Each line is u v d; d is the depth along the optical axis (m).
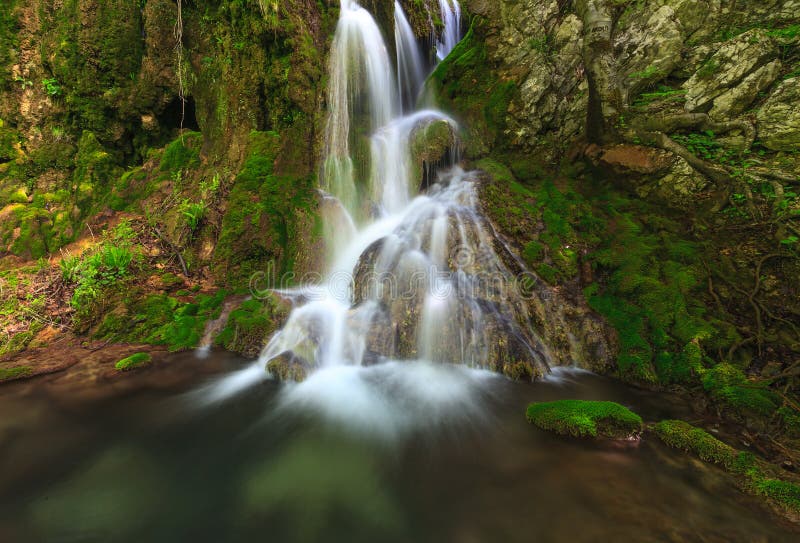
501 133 7.92
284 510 2.87
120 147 8.56
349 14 8.23
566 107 7.43
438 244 5.84
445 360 4.80
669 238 5.37
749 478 2.81
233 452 3.48
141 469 3.24
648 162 5.99
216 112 7.64
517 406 4.02
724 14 6.45
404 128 8.26
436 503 2.87
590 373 4.61
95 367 4.70
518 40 7.90
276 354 4.91
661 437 3.34
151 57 8.09
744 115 5.70
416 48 11.02
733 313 4.46
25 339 5.11
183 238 6.83
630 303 4.93
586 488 2.89
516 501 2.83
